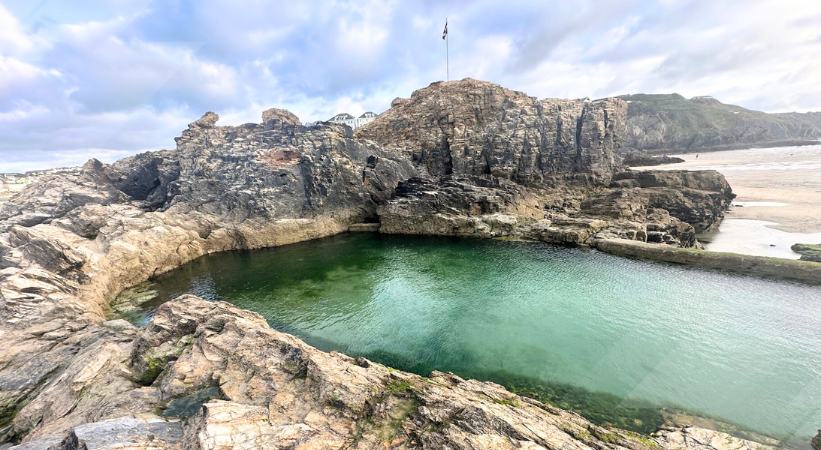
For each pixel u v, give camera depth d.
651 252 44.69
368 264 49.62
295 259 53.81
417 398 15.47
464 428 13.62
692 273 39.91
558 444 13.29
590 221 54.44
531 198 67.00
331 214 69.31
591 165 71.81
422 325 31.80
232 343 20.28
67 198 65.56
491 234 59.62
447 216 63.03
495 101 78.62
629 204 58.34
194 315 24.62
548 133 73.00
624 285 37.88
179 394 17.06
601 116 71.62
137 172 76.19
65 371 21.25
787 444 17.17
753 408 19.94
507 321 31.64
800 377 22.36
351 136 75.56
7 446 17.17
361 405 14.88
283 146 70.94
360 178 71.12
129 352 22.31
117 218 53.03
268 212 62.75
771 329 28.12
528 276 41.78
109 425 13.18
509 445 12.80
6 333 25.06
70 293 33.09
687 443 17.17
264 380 17.02
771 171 101.56
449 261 48.91
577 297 35.66
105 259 42.19
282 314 35.12
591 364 25.05
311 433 13.25
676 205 60.16
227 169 67.62
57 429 15.70
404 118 82.50
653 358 25.20
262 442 12.46
